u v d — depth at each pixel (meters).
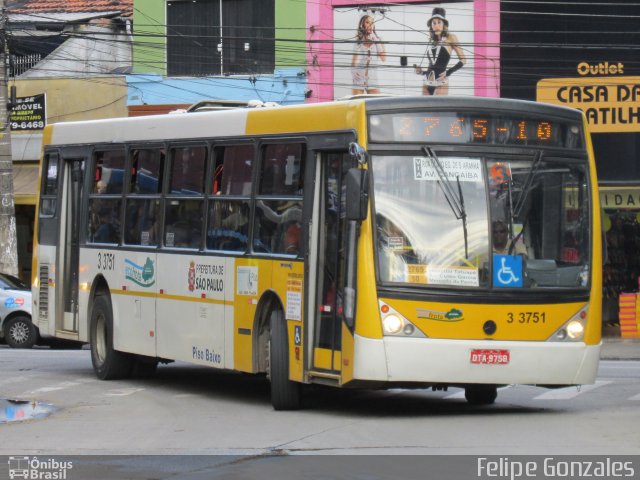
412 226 24.11
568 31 58.88
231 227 28.80
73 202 37.03
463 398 30.31
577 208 25.47
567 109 25.77
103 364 34.66
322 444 21.77
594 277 25.34
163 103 66.94
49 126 38.38
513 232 24.61
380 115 24.36
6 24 60.44
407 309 23.80
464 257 24.20
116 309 33.91
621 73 58.03
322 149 25.59
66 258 37.22
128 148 33.72
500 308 24.22
